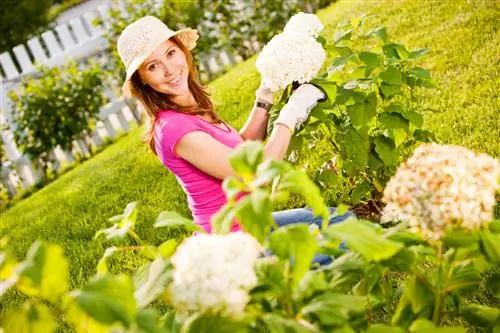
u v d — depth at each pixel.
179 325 1.52
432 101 4.46
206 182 2.49
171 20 8.18
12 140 7.67
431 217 1.45
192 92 2.77
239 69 7.42
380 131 3.16
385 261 1.58
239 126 5.52
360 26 3.08
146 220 4.52
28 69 8.65
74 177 6.62
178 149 2.46
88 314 1.28
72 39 8.78
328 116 3.10
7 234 5.56
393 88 2.88
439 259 1.59
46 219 5.49
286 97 2.81
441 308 1.61
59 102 7.68
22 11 14.30
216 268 1.34
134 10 8.16
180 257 1.40
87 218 5.13
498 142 3.67
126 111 8.54
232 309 1.37
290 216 2.63
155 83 2.64
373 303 1.82
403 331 1.48
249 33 8.41
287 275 1.49
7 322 1.34
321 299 1.46
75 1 16.30
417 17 5.89
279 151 2.43
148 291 1.44
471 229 1.47
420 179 1.47
